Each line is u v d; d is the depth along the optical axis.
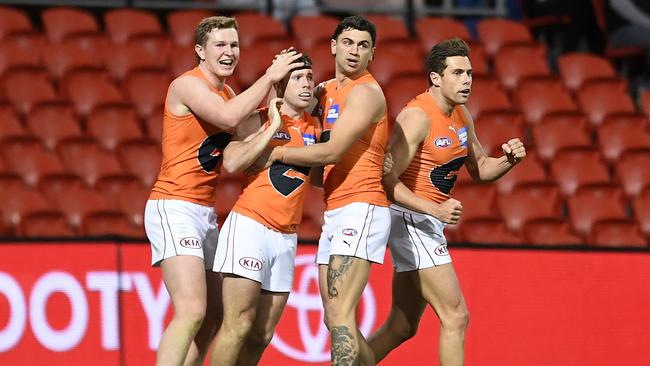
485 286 30.36
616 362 30.66
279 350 29.50
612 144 44.56
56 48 45.81
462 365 24.98
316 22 48.78
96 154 40.31
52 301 28.67
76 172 39.91
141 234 36.88
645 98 47.56
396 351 29.77
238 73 45.22
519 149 25.31
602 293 30.83
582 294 30.73
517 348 30.30
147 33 46.59
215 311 24.42
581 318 30.64
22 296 28.53
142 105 43.88
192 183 23.39
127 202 38.44
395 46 47.69
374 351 26.28
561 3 52.09
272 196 23.45
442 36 49.38
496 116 43.56
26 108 43.22
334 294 23.55
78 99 43.59
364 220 23.48
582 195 40.88
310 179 24.80
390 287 29.92
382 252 23.88
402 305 26.12
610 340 30.69
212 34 23.16
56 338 28.58
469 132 26.19
